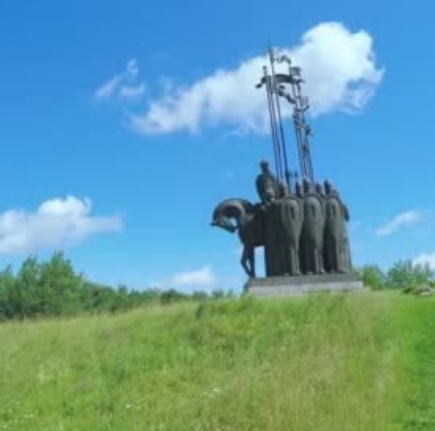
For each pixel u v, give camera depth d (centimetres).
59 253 8138
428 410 1617
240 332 2438
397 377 1866
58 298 7825
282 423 1448
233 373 1933
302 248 3766
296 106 4031
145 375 2059
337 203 3828
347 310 2666
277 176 3847
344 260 3806
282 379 1680
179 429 1548
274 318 2602
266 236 3769
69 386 2014
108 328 2666
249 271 3791
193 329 2508
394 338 2361
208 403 1625
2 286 7888
